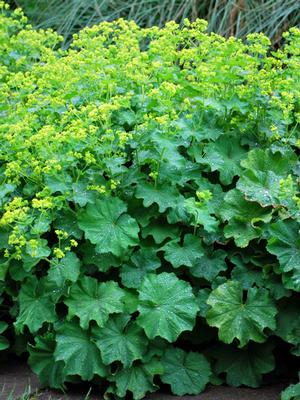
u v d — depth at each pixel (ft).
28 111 3.27
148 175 3.10
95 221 2.91
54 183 2.89
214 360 2.97
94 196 2.95
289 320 2.83
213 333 2.95
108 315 2.77
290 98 3.11
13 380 2.97
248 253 2.98
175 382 2.83
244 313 2.80
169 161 2.93
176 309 2.77
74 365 2.77
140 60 3.32
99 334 2.78
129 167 3.15
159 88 3.10
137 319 2.76
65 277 2.80
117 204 2.95
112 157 2.98
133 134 3.14
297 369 3.01
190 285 2.92
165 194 2.99
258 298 2.83
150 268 2.92
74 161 2.96
